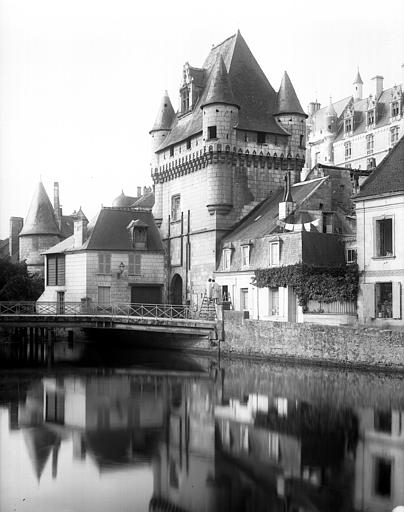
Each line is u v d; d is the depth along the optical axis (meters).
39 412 25.78
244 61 62.59
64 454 19.77
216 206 56.06
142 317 46.75
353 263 40.81
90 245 57.06
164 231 64.25
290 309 43.94
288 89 60.47
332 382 31.06
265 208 55.72
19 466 18.70
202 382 33.19
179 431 22.41
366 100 89.19
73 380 34.41
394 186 37.09
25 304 52.31
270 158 58.38
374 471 17.84
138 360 43.38
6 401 28.23
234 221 56.78
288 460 18.89
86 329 58.03
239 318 42.50
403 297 36.00
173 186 63.56
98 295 57.06
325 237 44.78
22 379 34.97
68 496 16.30
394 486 16.70
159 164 65.38
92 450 20.20
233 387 31.23
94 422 23.92
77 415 25.14
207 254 56.69
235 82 60.47
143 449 20.33
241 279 50.09
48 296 61.31
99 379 34.78
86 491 16.67
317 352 36.53
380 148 81.75
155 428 22.94
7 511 15.40
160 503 15.80
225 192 56.25
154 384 32.84
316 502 15.81
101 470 18.38
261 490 16.55
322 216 48.53
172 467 18.34
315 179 52.94
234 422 23.70
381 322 37.19
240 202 57.09
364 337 33.84
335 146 90.31
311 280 41.75
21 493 16.58
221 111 56.56
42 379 34.94
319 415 24.36
